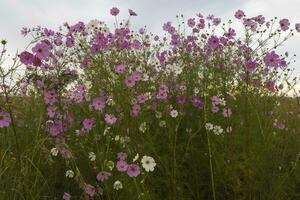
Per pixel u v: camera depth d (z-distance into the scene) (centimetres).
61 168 216
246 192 193
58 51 299
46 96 242
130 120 229
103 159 206
